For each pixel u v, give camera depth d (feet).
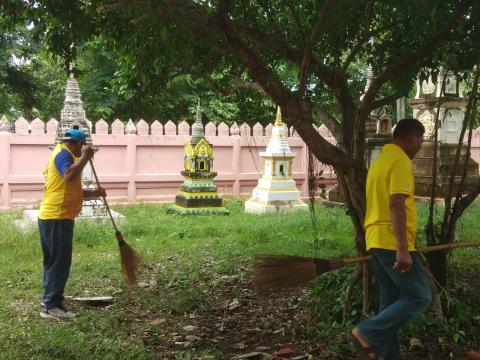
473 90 16.83
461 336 15.08
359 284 16.81
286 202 40.75
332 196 44.50
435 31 16.02
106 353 14.51
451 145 45.39
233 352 14.78
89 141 35.68
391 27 16.90
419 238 25.54
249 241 29.04
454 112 46.39
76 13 17.83
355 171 15.62
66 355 14.28
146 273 22.68
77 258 24.93
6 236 29.22
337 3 14.40
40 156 43.98
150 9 13.71
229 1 14.88
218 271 22.86
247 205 42.42
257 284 12.73
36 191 44.06
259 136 51.57
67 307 18.51
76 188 17.47
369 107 15.72
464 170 17.25
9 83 58.70
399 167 11.76
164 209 43.34
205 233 31.45
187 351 14.70
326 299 17.39
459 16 14.98
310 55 14.69
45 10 18.10
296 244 28.02
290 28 17.93
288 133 51.93
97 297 19.34
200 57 19.33
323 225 33.78
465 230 31.12
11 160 43.14
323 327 15.72
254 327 16.65
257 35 15.75
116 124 46.47
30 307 18.45
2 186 42.80
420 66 17.75
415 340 14.73
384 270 12.21
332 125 16.61
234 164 50.70
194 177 40.27
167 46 17.71
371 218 12.29
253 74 14.97
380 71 18.21
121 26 19.07
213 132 50.29
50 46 20.01
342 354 14.29
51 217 17.20
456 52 17.47
